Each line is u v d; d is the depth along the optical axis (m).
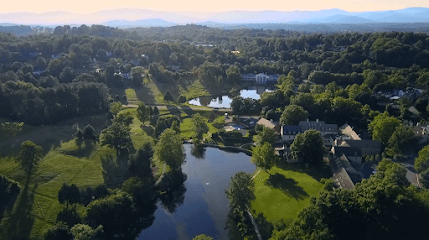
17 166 127.06
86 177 125.81
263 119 189.12
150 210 112.19
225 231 100.31
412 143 137.25
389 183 87.19
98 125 188.25
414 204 82.19
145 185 114.94
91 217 94.81
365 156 142.38
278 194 115.44
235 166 145.25
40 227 96.94
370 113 176.12
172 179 127.38
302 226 83.00
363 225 83.69
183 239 97.75
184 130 186.25
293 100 197.00
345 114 180.75
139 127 187.75
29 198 109.75
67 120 192.50
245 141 169.62
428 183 110.88
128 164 128.12
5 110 178.62
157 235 99.69
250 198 100.31
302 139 139.00
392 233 78.69
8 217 99.88
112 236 97.88
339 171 121.50
